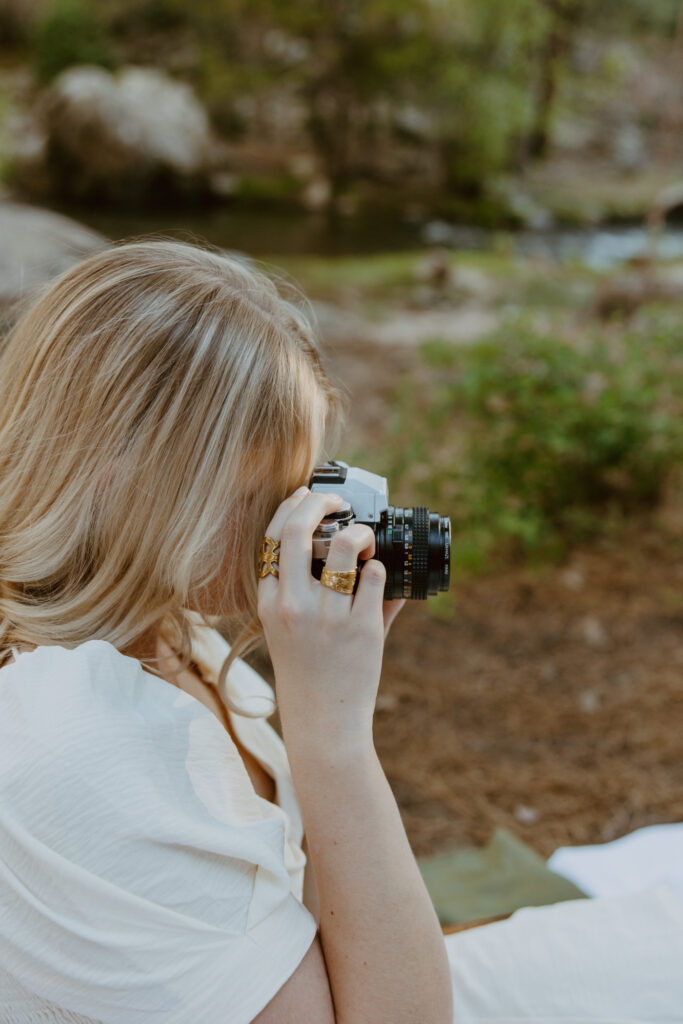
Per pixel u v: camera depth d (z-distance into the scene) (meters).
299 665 0.82
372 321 7.52
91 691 0.75
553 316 5.32
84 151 12.16
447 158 13.87
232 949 0.73
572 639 3.16
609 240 12.30
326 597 0.81
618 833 2.32
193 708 0.82
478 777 2.51
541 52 14.56
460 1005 1.10
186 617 1.01
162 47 15.50
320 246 10.92
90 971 0.70
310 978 0.77
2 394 0.90
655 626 3.24
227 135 14.80
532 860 1.86
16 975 0.72
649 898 1.22
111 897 0.69
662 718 2.77
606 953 1.13
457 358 4.45
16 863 0.70
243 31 14.52
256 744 1.16
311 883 1.08
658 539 3.76
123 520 0.84
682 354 3.87
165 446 0.83
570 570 3.57
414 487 3.84
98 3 15.47
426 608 3.31
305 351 0.97
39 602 0.88
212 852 0.73
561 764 2.58
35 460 0.85
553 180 14.89
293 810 1.13
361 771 0.81
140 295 0.85
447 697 2.85
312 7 12.73
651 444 3.74
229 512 0.89
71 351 0.85
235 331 0.86
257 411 0.85
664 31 16.55
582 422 3.62
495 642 3.14
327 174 13.84
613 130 16.56
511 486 3.68
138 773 0.72
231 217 12.42
